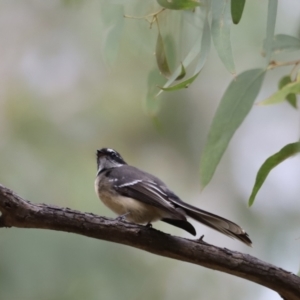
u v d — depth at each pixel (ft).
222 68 42.73
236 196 41.42
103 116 41.91
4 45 43.47
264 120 42.96
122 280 32.60
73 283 31.48
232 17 20.35
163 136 42.11
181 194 41.37
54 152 39.63
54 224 20.45
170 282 34.42
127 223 20.93
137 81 41.50
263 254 37.65
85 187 37.50
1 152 38.52
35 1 43.50
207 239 40.34
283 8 38.55
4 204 20.08
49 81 42.86
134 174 26.71
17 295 30.42
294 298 20.33
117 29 26.20
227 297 35.37
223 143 24.66
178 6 22.12
